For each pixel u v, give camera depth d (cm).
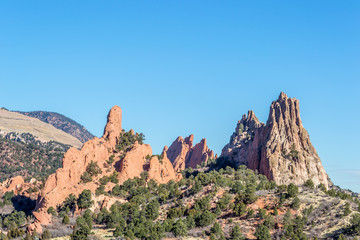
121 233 17488
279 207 18962
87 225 18775
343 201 19025
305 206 19025
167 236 17438
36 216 19925
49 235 17688
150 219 18875
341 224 17150
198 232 17700
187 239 17075
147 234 17150
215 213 19275
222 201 19900
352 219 17188
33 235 17775
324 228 17212
